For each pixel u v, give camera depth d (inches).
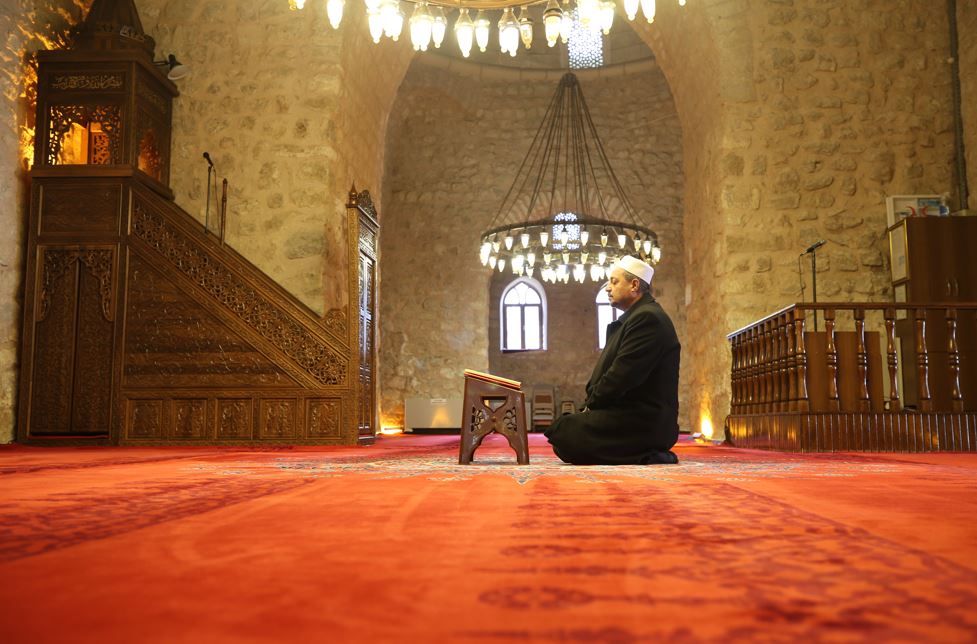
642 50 755.4
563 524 75.2
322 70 408.2
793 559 56.6
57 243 346.3
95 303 342.6
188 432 332.5
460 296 734.5
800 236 405.7
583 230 514.3
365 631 36.5
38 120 359.6
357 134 451.5
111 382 336.5
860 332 284.8
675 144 742.5
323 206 399.5
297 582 47.8
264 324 335.3
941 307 287.7
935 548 61.8
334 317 333.4
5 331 341.7
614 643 34.6
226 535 68.1
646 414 183.3
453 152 746.8
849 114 413.4
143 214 346.3
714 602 43.1
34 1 365.1
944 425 278.2
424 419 713.6
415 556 57.4
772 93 414.0
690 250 497.0
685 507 89.7
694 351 489.7
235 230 401.1
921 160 411.2
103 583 47.3
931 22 419.2
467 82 739.4
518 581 48.5
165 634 35.7
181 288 339.9
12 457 223.0
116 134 360.2
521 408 183.3
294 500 97.1
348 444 327.9
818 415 277.4
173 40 415.2
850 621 38.9
